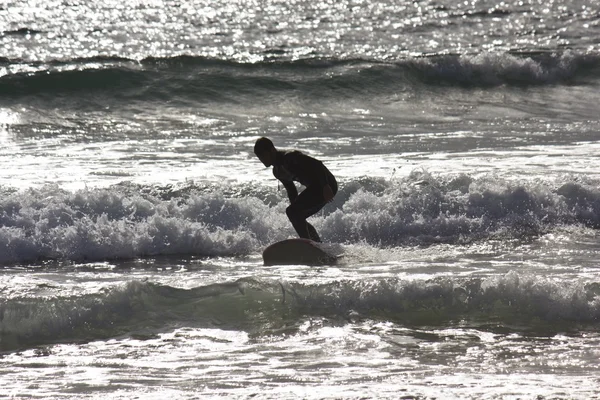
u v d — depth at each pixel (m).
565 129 64.19
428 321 25.80
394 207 39.38
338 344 23.72
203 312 25.95
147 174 45.31
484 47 100.06
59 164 48.22
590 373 21.44
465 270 31.12
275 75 78.31
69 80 73.12
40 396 19.62
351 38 104.62
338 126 64.94
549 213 40.19
